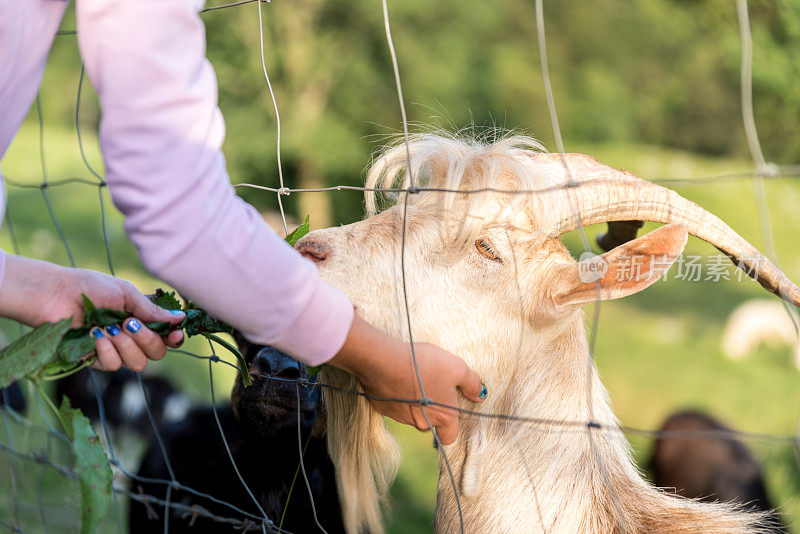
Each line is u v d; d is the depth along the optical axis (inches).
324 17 425.7
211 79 51.1
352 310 59.3
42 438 167.3
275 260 53.8
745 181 558.3
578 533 79.4
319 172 419.5
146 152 48.0
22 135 626.8
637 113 656.4
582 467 80.8
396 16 429.7
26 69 55.9
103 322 64.6
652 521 80.5
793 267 422.0
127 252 414.3
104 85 47.8
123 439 184.9
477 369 79.4
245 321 54.8
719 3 652.1
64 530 144.9
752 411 285.0
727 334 347.3
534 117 552.7
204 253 50.9
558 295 78.3
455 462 83.0
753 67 414.3
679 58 658.8
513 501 80.0
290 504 110.6
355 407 83.5
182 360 270.1
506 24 563.2
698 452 168.9
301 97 416.5
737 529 79.7
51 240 410.3
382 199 96.3
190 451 122.9
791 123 440.1
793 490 188.2
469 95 458.9
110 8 46.0
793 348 330.6
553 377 82.1
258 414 95.2
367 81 419.2
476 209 77.9
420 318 77.6
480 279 78.7
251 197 415.8
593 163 80.6
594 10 660.1
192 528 119.0
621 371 322.0
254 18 405.1
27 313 64.6
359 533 94.7
